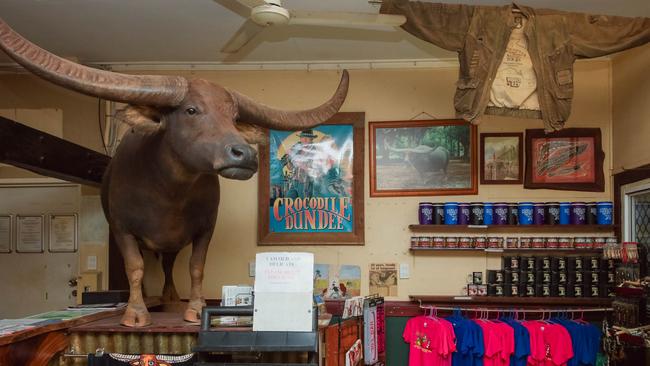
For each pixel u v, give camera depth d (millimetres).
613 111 4699
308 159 4859
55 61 2379
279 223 4824
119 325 2994
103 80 2469
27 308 5215
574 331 4363
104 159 4152
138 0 3760
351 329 3775
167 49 4664
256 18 3166
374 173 4840
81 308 3518
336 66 4934
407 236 4781
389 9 3506
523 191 4758
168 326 2955
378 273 4758
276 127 2986
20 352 2623
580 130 4734
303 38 4395
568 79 3521
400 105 4883
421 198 4801
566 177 4719
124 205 3068
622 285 3848
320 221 4809
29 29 4230
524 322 4426
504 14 3545
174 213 3045
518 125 4793
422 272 4754
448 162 4805
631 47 3539
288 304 2615
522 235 4715
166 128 2717
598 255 4594
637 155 4281
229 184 4910
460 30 3527
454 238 4617
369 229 4812
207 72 5020
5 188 5316
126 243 3133
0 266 5258
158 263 4820
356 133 4859
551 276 4520
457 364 4414
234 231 4867
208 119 2604
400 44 4520
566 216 4539
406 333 4559
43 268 5242
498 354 4344
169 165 2795
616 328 3791
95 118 4934
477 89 3520
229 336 2582
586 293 4465
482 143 4797
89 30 4266
